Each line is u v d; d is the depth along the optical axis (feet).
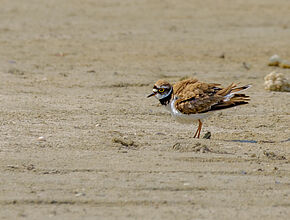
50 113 45.39
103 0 119.34
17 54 71.36
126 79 60.08
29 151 35.22
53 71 63.16
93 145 37.01
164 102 41.24
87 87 56.34
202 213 27.68
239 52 78.18
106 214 27.12
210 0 124.57
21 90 53.47
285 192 30.78
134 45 80.23
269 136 41.55
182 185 30.94
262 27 98.12
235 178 32.42
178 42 83.61
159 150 36.73
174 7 114.73
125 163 33.86
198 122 44.21
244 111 48.70
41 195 28.96
